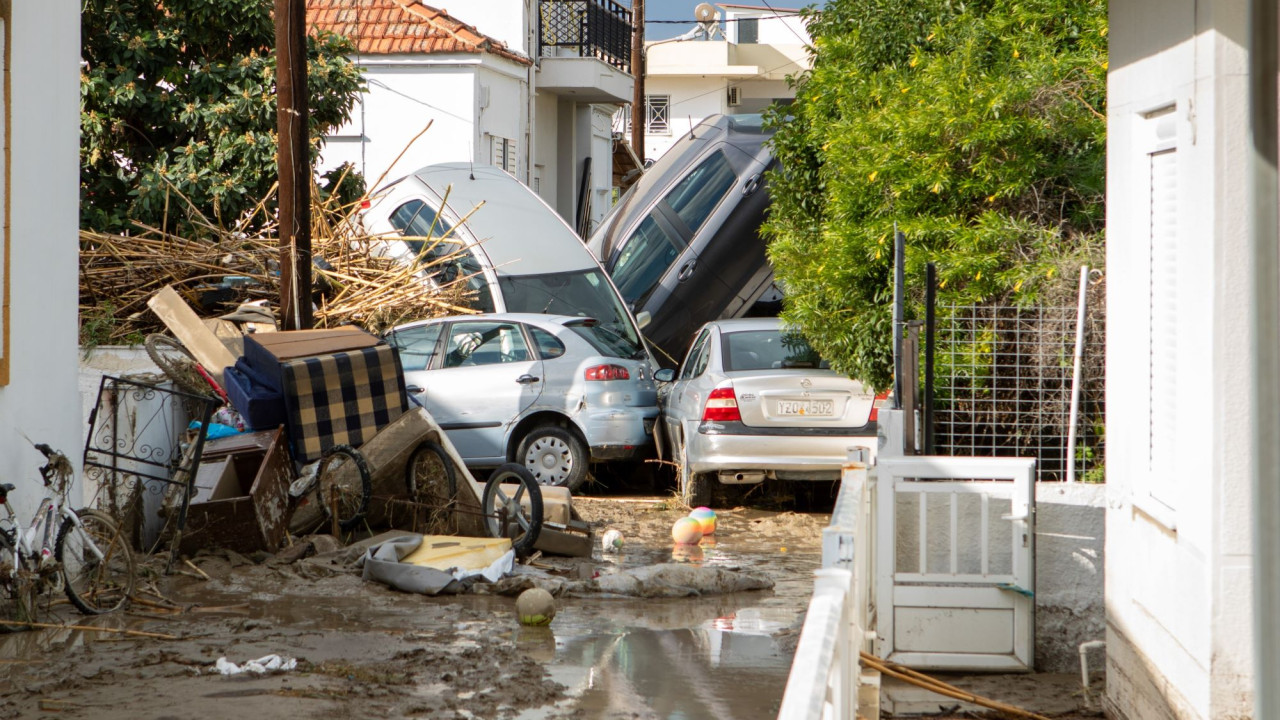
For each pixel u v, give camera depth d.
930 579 13.80
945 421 16.91
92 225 33.28
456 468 20.70
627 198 37.34
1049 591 14.14
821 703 4.82
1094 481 15.93
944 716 12.42
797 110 24.61
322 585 17.45
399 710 11.84
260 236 31.86
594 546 21.28
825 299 21.61
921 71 21.09
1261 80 5.67
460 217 33.28
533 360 26.42
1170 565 10.30
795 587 17.95
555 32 56.16
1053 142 19.58
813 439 23.20
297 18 26.05
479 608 16.34
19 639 14.38
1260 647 5.64
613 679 12.98
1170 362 10.64
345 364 20.45
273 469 19.09
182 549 18.56
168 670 13.15
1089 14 20.48
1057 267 17.19
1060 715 12.55
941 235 19.09
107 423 19.16
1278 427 5.64
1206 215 9.23
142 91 34.03
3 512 15.36
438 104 47.59
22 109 15.81
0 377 15.13
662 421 27.53
